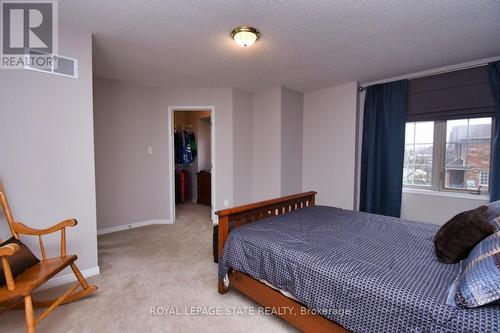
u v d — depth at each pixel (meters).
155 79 3.51
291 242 1.59
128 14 1.89
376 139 3.46
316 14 1.90
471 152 2.92
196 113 5.43
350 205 3.68
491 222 1.36
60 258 1.74
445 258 1.32
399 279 1.13
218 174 3.99
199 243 3.04
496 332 0.83
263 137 4.08
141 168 3.82
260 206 2.18
